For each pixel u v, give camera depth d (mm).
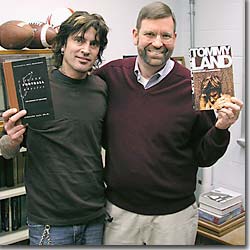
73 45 1579
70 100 1604
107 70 1789
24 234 2492
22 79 1528
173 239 1719
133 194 1685
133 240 1745
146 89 1679
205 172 3094
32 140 1589
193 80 1592
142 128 1647
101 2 2938
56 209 1595
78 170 1594
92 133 1627
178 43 3285
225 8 2914
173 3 3227
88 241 1687
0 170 2465
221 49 1590
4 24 2209
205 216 2676
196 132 1718
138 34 1636
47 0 2713
